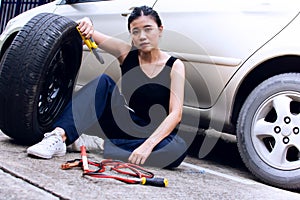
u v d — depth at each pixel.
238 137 2.71
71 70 3.01
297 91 2.51
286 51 2.57
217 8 2.93
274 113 2.67
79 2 3.88
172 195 2.04
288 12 2.65
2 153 2.48
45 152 2.45
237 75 2.75
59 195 1.81
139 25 2.66
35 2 7.73
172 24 3.10
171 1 3.18
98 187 2.00
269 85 2.61
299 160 2.49
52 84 2.92
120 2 3.54
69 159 2.53
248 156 2.65
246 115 2.67
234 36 2.80
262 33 2.70
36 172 2.12
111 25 3.49
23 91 2.61
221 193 2.20
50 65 2.74
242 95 2.86
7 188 1.85
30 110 2.64
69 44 2.86
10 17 8.33
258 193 2.31
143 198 1.93
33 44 2.64
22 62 2.62
